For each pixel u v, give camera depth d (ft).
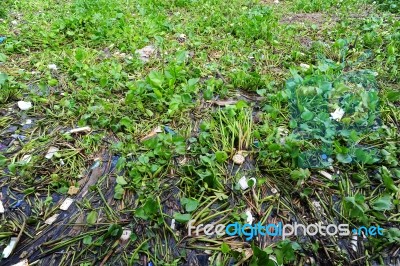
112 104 9.34
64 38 13.50
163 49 12.63
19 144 8.15
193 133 8.54
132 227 6.29
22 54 12.36
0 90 9.62
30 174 7.27
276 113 8.77
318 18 16.24
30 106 9.32
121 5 17.12
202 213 6.47
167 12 17.02
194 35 13.96
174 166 7.50
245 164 7.57
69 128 8.69
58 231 6.28
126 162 7.55
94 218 6.40
